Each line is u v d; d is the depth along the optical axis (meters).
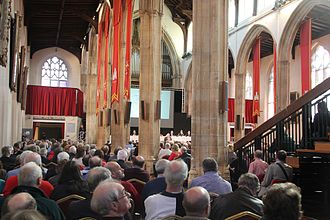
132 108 34.69
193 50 11.69
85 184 5.06
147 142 18.31
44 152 10.95
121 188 3.28
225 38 12.17
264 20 29.41
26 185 4.22
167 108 35.06
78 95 35.78
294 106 9.55
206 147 11.28
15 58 15.91
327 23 28.70
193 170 11.12
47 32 35.94
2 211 3.00
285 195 2.75
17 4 19.94
